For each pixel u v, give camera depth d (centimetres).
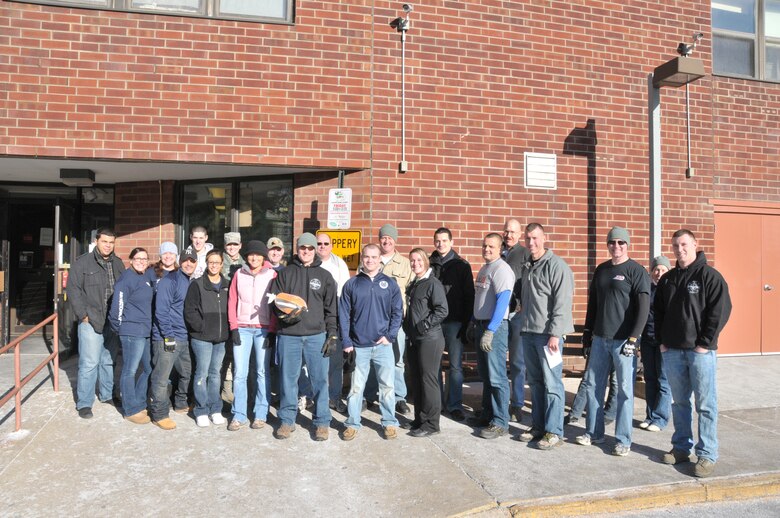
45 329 897
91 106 677
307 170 759
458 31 785
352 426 536
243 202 821
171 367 555
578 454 506
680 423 488
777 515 418
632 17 866
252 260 558
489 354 550
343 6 745
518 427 584
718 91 919
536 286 528
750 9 962
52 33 671
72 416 571
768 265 946
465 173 782
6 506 397
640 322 495
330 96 737
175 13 698
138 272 565
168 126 694
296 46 729
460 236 777
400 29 758
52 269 904
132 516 386
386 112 755
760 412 638
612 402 602
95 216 884
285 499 413
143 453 489
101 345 585
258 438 530
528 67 813
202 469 460
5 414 575
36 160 695
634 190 858
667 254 870
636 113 862
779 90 952
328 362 536
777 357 923
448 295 595
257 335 559
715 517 414
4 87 661
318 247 618
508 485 438
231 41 711
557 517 408
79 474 448
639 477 457
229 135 707
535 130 813
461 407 605
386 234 622
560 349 521
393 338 541
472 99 788
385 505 406
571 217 825
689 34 898
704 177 897
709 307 470
